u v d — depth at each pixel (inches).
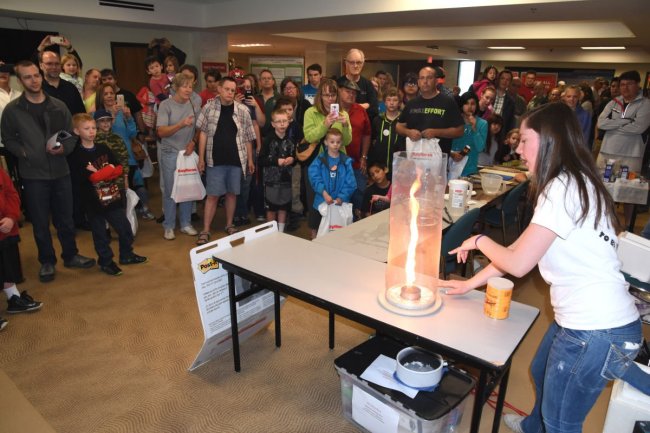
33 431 73.7
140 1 250.8
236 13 262.8
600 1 163.5
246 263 74.5
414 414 60.8
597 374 50.3
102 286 125.0
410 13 203.0
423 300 60.0
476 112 172.4
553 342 54.5
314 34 354.9
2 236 102.5
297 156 133.1
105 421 76.2
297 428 75.3
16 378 86.6
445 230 95.3
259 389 84.8
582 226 48.7
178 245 156.4
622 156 184.9
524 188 143.9
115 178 129.4
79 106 169.0
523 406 81.1
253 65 326.6
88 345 97.7
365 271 71.2
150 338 100.5
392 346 74.6
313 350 97.5
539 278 136.7
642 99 176.2
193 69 182.1
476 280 62.1
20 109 117.4
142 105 205.5
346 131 133.6
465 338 52.7
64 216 131.0
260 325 97.4
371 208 130.3
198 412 78.6
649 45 347.3
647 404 55.9
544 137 49.1
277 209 154.1
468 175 152.4
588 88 241.9
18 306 109.1
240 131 152.8
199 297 81.7
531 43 349.4
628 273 75.7
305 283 66.7
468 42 354.3
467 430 73.8
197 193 153.9
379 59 561.6
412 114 145.9
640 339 50.4
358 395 69.5
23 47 239.3
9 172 173.5
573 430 54.3
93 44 267.9
